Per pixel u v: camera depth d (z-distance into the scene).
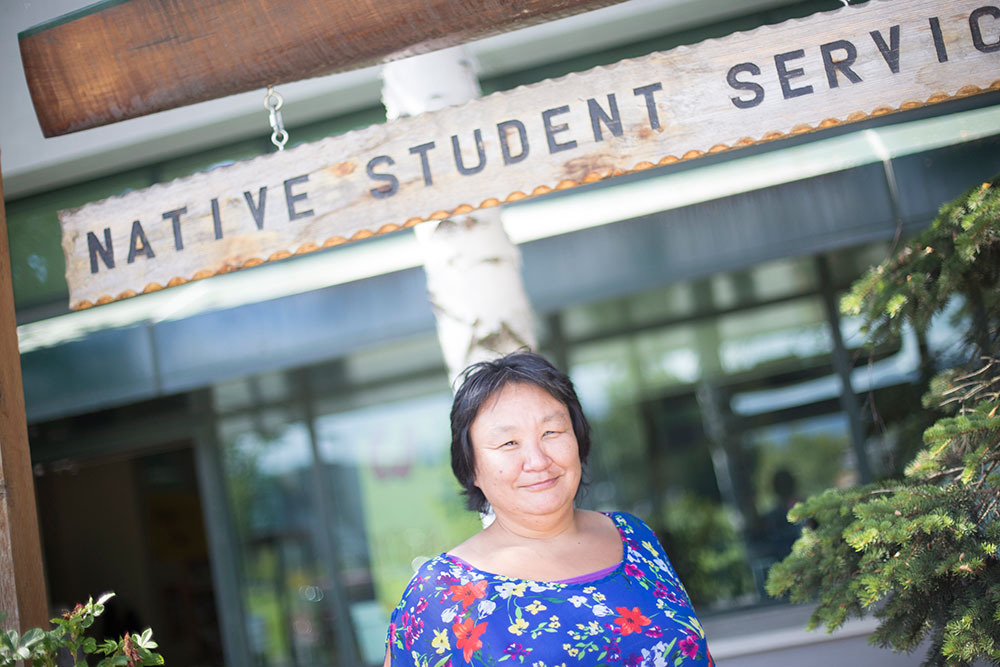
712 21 5.34
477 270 3.61
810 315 6.77
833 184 5.03
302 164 2.65
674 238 5.18
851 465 6.77
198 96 2.76
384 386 7.15
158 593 9.89
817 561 3.17
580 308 6.88
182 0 2.71
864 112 2.47
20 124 5.37
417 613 2.14
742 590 6.86
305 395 7.17
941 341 5.59
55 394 5.66
